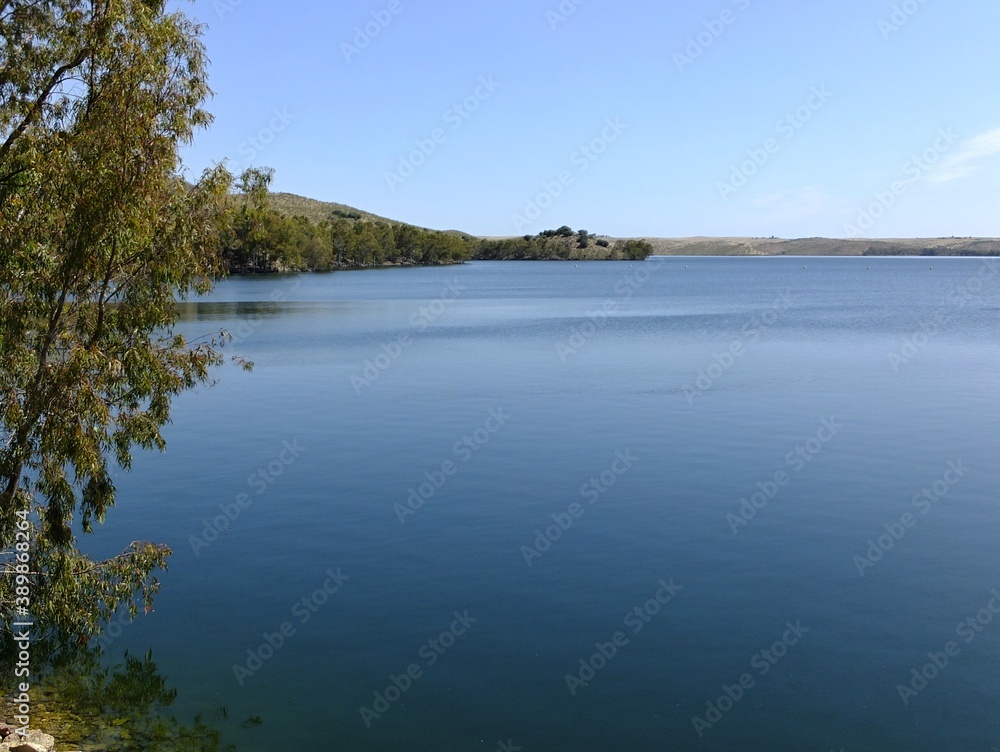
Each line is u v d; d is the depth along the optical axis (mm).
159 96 15383
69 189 14312
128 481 26609
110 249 14914
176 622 16547
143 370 15750
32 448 15273
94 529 21969
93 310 15656
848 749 12164
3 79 15656
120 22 14945
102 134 14461
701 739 12398
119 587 16078
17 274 14672
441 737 12469
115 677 14352
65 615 15406
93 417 15133
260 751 12055
